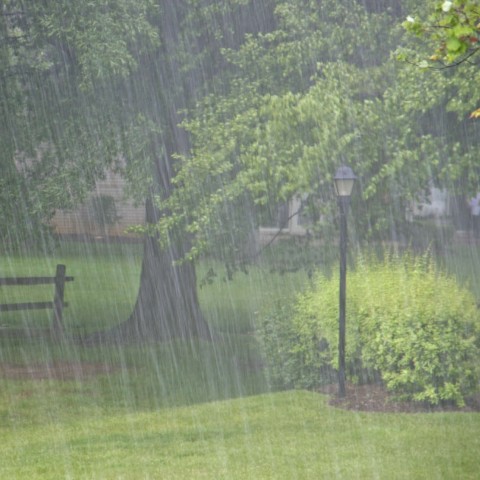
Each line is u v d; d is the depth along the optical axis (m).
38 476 14.56
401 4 25.91
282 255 32.53
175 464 15.09
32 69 25.53
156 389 21.70
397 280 19.86
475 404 18.39
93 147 25.38
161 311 30.02
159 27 26.34
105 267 49.38
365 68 24.77
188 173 24.77
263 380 22.14
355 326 19.42
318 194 24.81
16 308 29.06
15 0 25.31
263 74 25.91
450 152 24.23
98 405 20.08
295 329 20.94
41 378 23.33
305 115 23.39
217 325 31.80
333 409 18.44
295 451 15.59
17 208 25.64
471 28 10.50
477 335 18.55
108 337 29.81
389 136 23.52
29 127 25.52
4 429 17.94
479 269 39.12
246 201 25.58
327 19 26.11
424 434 16.34
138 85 25.75
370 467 14.50
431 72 22.73
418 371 18.23
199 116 25.78
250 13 27.27
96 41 23.34
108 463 15.27
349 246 25.59
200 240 24.95
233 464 14.95
